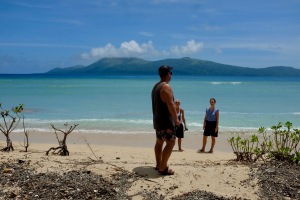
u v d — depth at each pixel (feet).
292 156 23.84
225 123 64.59
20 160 22.66
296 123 64.39
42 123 61.77
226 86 234.38
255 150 26.37
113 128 57.67
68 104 98.43
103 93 147.54
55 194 17.56
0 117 68.54
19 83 263.29
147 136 50.78
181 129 38.37
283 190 18.51
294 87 224.33
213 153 37.17
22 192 17.76
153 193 18.03
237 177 20.10
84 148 38.32
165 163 19.99
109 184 18.84
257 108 91.25
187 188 18.66
